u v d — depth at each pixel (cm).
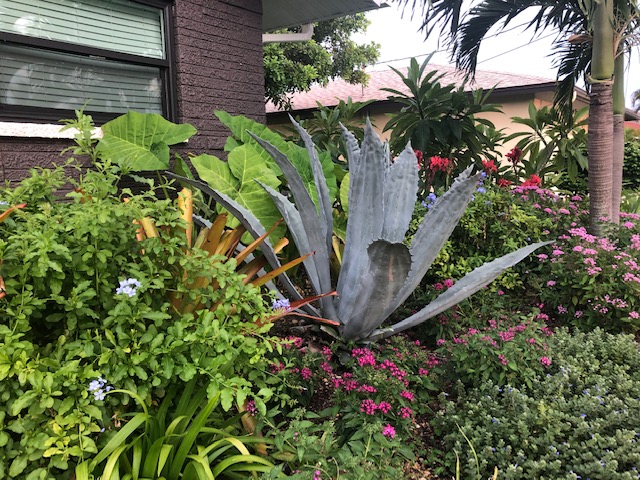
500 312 304
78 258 156
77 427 138
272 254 239
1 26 297
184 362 158
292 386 197
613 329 305
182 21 391
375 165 244
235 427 190
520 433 186
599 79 366
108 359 150
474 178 237
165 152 337
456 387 226
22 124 297
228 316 180
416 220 354
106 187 174
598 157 370
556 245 362
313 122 635
